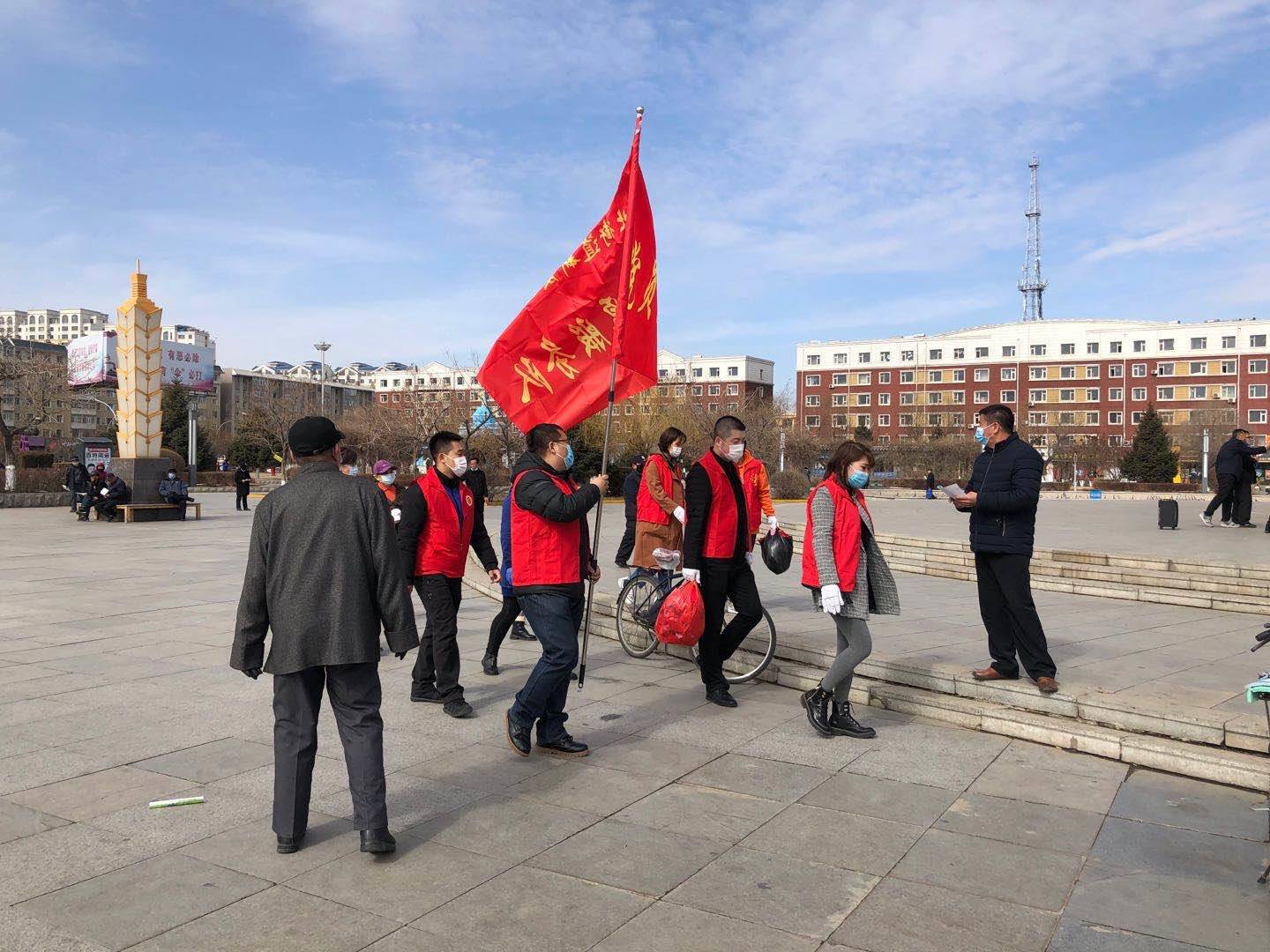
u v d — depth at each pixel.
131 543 17.56
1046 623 8.76
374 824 3.66
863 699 6.18
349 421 53.25
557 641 4.84
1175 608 9.94
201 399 102.50
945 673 6.11
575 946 3.02
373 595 3.79
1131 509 28.61
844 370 105.94
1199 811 4.25
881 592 5.40
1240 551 12.80
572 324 6.32
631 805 4.29
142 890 3.38
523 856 3.71
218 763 4.76
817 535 5.21
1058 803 4.34
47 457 39.69
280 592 3.67
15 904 3.26
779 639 7.17
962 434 99.56
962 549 13.59
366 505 3.78
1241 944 3.06
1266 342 86.75
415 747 5.14
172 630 8.37
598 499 4.93
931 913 3.26
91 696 6.05
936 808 4.27
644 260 6.32
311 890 3.40
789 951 3.00
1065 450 76.38
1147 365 92.06
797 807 4.26
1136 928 3.16
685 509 5.97
